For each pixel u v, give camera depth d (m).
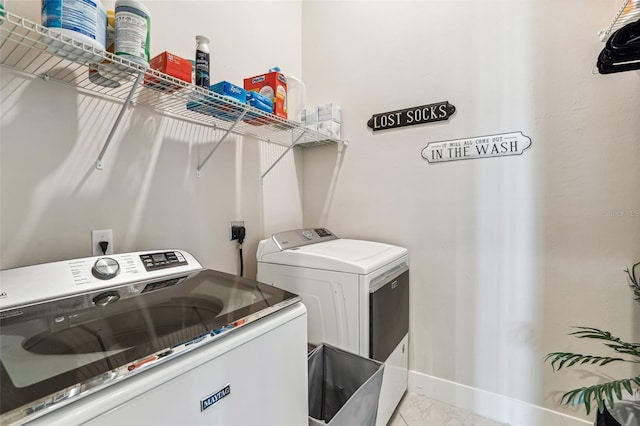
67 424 0.50
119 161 1.24
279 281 1.65
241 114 1.39
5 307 0.80
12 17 0.80
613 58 1.17
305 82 2.37
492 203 1.71
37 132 1.02
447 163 1.83
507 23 1.65
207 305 0.92
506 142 1.66
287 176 2.21
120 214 1.25
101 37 0.88
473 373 1.78
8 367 0.57
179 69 1.12
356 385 1.37
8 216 0.97
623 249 1.43
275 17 2.11
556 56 1.54
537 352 1.62
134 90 1.01
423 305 1.92
